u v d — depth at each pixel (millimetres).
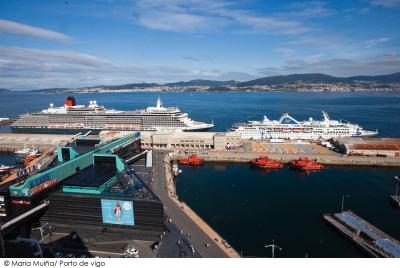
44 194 122500
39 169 142500
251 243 107688
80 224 115500
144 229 109938
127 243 104250
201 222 115938
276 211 132875
